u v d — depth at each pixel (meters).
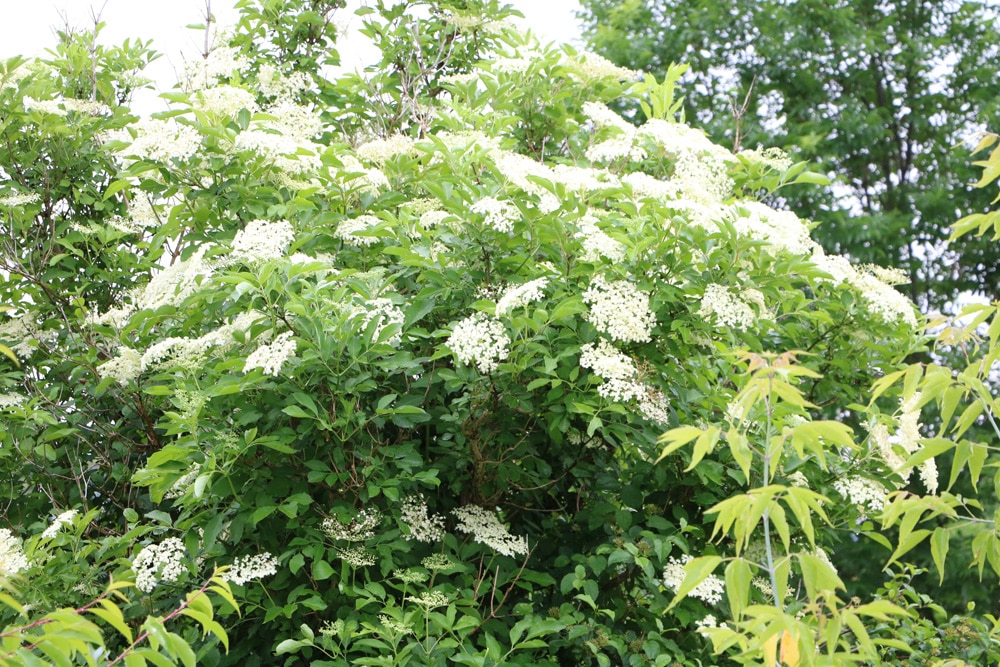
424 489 4.42
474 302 4.15
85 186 5.77
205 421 3.91
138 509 5.29
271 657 4.08
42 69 5.82
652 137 5.29
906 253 12.00
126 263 5.59
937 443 2.40
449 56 6.43
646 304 3.84
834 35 12.36
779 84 12.52
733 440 2.15
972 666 2.59
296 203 4.36
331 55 6.40
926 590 10.47
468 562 4.25
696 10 12.66
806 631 2.00
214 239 4.50
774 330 4.89
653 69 12.44
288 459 3.95
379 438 4.11
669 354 4.25
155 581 3.69
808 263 4.06
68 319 5.71
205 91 4.52
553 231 3.97
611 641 3.79
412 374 4.21
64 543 4.02
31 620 3.66
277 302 3.87
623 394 3.67
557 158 5.59
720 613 4.16
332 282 4.07
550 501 4.80
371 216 4.39
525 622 3.67
